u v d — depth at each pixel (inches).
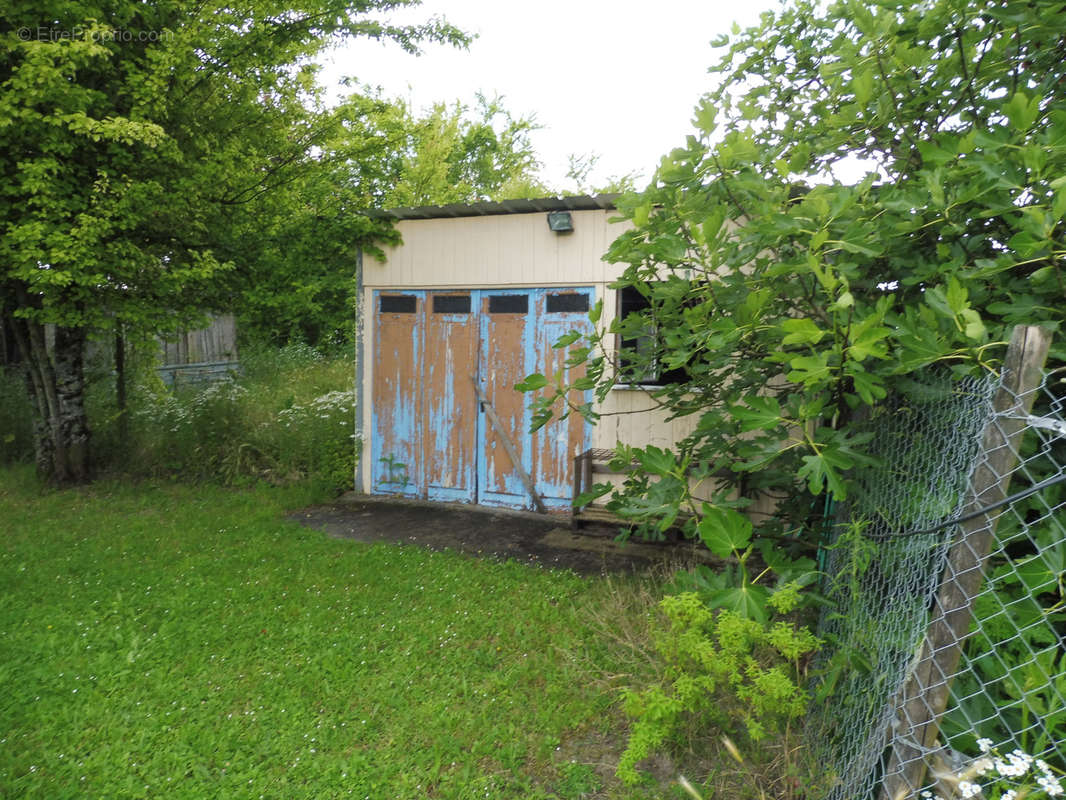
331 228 292.4
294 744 119.3
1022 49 105.1
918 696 73.2
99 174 257.9
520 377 281.1
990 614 77.2
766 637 93.3
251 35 290.8
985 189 83.7
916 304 103.4
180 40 263.9
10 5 232.4
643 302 266.7
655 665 128.7
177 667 146.0
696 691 97.8
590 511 249.9
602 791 107.9
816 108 136.6
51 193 243.6
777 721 111.7
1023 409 66.1
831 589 109.0
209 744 118.3
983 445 69.2
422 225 294.7
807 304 110.4
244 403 359.9
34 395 326.0
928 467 87.7
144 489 312.2
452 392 294.8
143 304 286.5
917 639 75.9
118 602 177.6
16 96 224.8
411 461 304.3
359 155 352.2
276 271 321.4
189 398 372.2
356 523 265.9
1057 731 73.0
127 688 136.9
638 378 138.3
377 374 308.7
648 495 119.3
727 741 98.0
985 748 67.4
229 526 254.1
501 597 185.0
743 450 105.1
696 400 136.6
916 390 87.7
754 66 152.9
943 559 73.9
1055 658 76.8
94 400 371.9
